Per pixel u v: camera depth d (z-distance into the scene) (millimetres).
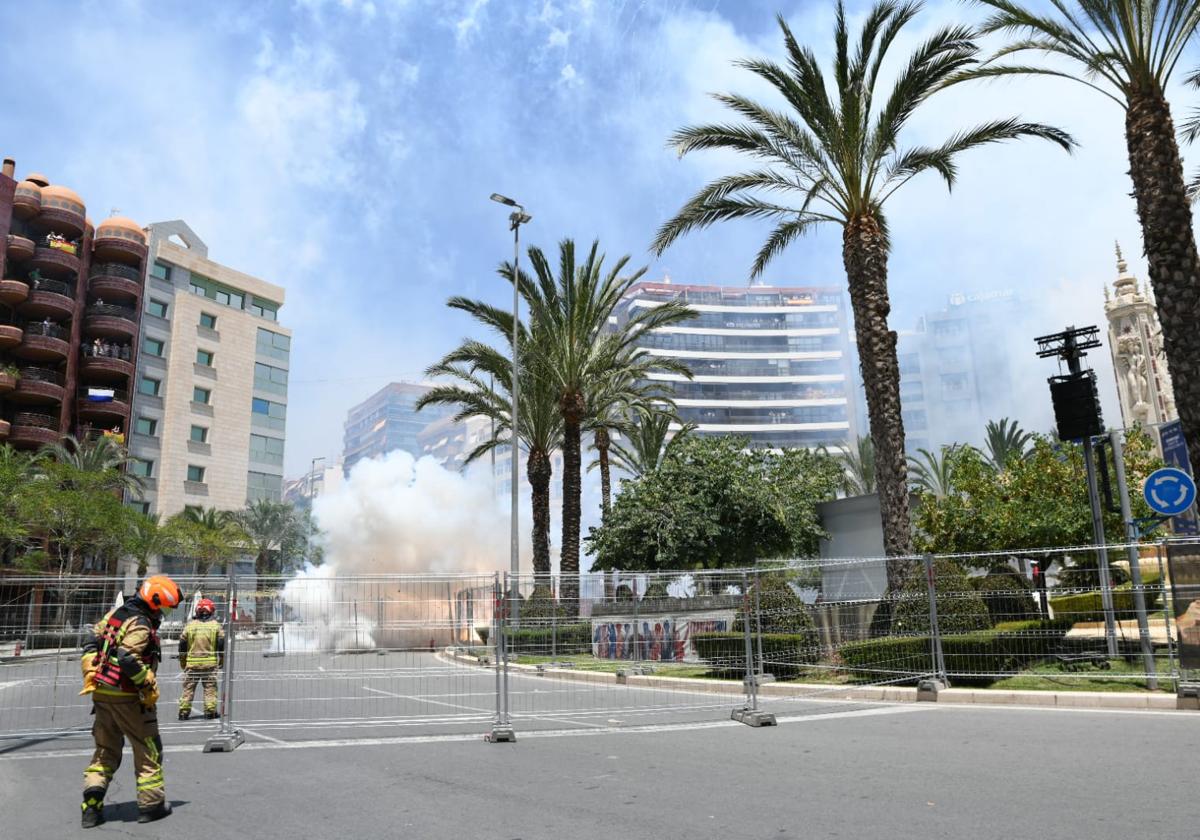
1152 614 11609
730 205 19047
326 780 6605
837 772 6402
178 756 8023
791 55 17297
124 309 56781
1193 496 10609
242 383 66250
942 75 16766
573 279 27750
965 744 7535
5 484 34969
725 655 14000
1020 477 23734
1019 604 12305
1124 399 46469
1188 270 13258
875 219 18344
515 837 4785
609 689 14016
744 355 132625
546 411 29438
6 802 6102
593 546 33375
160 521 58312
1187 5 14031
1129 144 14094
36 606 10039
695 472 31531
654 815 5211
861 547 29469
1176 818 4727
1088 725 8492
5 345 50906
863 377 17344
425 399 30344
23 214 52625
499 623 8977
